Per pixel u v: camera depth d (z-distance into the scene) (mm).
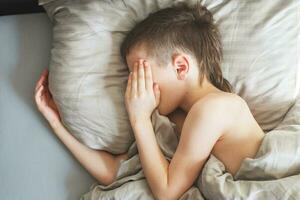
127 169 1070
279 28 1153
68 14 1170
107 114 1106
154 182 996
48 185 1113
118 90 1125
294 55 1155
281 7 1160
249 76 1137
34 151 1145
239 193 916
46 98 1167
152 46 1060
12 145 1149
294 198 885
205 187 965
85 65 1125
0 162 1133
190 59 1065
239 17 1158
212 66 1101
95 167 1109
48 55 1252
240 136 1004
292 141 965
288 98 1144
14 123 1171
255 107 1143
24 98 1199
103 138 1111
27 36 1275
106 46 1140
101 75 1124
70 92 1111
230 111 1001
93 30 1142
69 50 1133
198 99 1065
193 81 1069
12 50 1257
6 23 1296
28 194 1103
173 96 1073
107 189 1073
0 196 1102
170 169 999
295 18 1165
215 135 989
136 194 1021
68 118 1115
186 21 1091
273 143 961
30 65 1239
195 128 983
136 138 1041
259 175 960
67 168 1132
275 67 1142
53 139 1156
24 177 1119
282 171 953
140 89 1050
